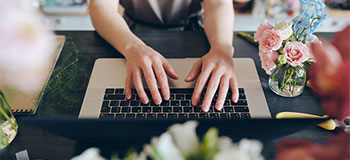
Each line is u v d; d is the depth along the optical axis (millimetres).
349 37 327
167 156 283
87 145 590
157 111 661
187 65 792
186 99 690
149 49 795
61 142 600
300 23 599
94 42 893
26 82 250
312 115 637
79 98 702
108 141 588
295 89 689
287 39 601
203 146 296
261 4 1992
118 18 923
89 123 477
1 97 565
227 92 703
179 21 1158
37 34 223
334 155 295
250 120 484
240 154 260
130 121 475
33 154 578
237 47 867
